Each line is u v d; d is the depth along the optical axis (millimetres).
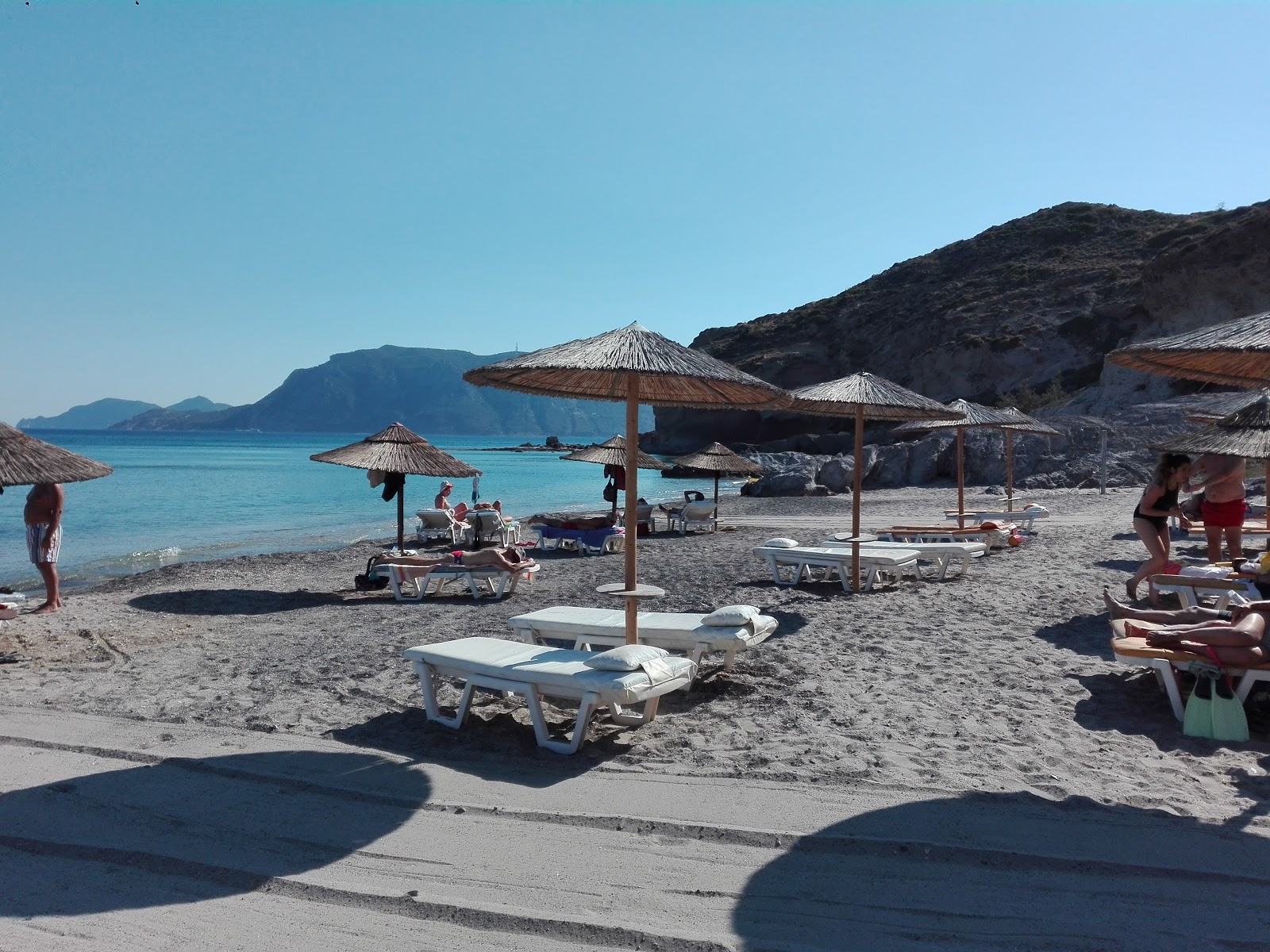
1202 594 8164
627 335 5012
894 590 9586
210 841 3586
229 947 2805
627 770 4352
